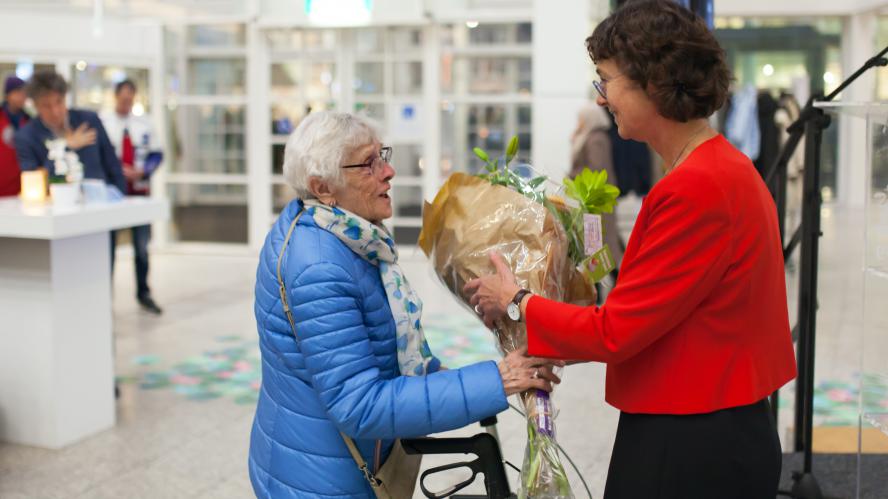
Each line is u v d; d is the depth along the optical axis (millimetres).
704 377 1605
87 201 4508
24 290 3988
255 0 9289
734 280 1587
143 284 6832
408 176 9375
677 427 1628
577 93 8711
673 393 1620
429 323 6418
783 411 4344
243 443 4027
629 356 1621
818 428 3752
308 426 1908
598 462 3691
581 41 8648
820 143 2998
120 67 9398
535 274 1860
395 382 1819
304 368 1888
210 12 9391
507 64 9164
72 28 8977
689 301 1571
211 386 4922
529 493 1844
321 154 1857
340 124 1895
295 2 9273
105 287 4230
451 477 3547
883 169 2348
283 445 1936
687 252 1553
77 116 5320
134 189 6723
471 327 6273
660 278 1567
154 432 4184
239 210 9836
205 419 4363
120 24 9281
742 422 1623
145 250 6766
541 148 8836
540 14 8672
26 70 8891
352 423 1794
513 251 1896
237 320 6570
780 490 3080
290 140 1923
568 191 2064
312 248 1839
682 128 1648
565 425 4164
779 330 1684
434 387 1806
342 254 1855
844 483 3129
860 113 2582
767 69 12234
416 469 2109
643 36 1581
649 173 6824
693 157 1606
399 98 9328
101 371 4215
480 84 9250
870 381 2436
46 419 4000
